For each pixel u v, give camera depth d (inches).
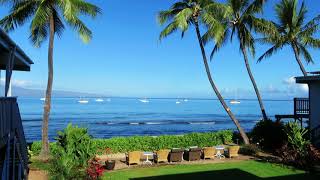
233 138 1187.9
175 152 895.1
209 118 4119.1
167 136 1072.2
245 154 997.2
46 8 888.9
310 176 746.2
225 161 908.6
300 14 1347.2
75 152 725.3
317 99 981.8
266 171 794.2
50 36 935.7
